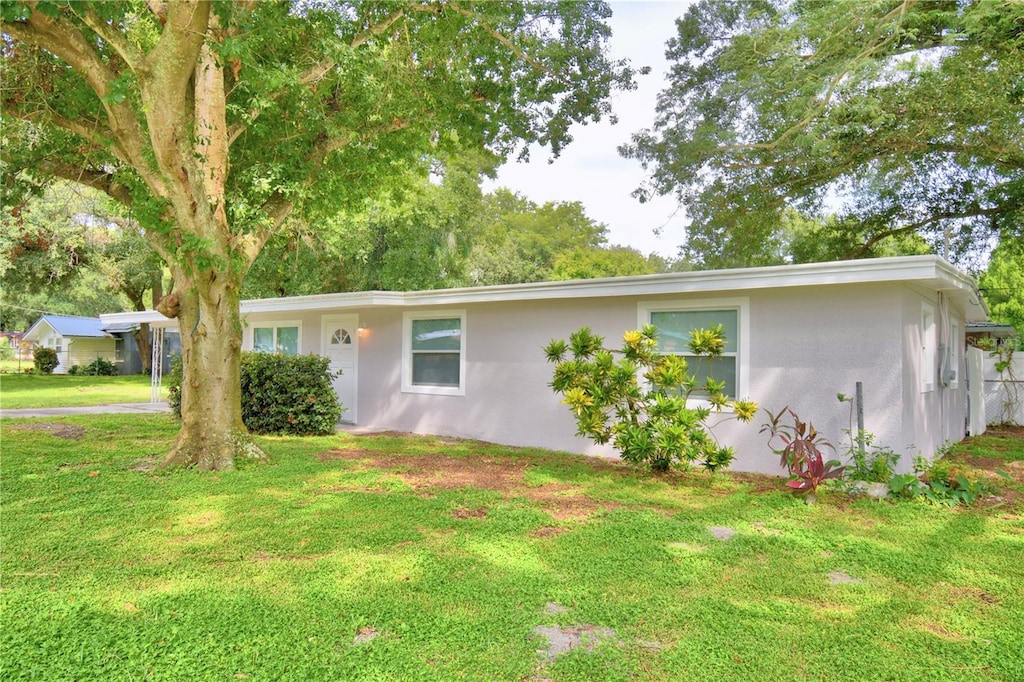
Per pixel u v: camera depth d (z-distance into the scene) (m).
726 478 7.62
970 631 3.52
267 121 8.84
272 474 7.58
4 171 8.50
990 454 9.64
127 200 8.93
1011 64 10.41
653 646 3.32
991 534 5.35
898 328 6.93
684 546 5.04
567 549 4.89
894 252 18.44
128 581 4.14
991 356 14.91
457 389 11.23
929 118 11.70
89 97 7.68
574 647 3.30
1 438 10.19
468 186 24.30
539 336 10.04
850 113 11.85
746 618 3.66
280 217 9.02
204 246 6.95
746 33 14.14
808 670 3.06
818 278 6.91
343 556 4.68
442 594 3.96
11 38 7.26
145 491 6.64
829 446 7.12
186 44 6.53
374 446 10.07
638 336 7.49
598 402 7.43
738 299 8.07
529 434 10.14
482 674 2.99
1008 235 15.16
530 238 37.69
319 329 13.88
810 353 7.51
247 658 3.10
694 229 17.28
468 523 5.61
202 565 4.47
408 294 11.05
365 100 8.95
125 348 35.47
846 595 4.04
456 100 10.73
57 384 24.78
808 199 16.28
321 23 8.09
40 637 3.29
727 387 8.20
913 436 7.34
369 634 3.43
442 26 9.36
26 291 25.41
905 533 5.36
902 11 10.27
